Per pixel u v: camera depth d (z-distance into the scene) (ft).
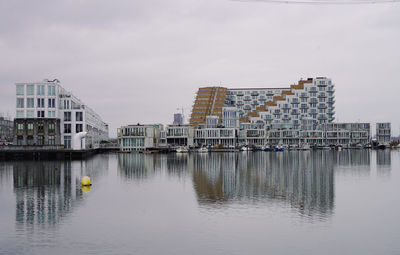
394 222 93.25
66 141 375.04
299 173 208.13
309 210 106.32
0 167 243.40
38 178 180.96
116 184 161.07
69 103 378.53
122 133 532.73
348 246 76.02
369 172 213.66
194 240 79.56
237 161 321.73
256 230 86.43
